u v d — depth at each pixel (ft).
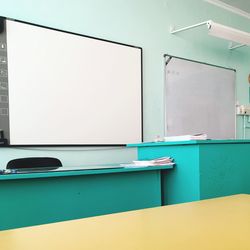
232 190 7.66
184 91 12.82
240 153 7.95
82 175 6.44
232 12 15.31
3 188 5.52
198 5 13.76
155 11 12.19
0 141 8.50
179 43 12.91
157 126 11.89
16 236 2.34
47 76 9.39
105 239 2.24
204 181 7.13
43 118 9.28
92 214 6.57
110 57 10.73
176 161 7.64
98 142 10.34
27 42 9.07
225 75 14.53
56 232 2.44
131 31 11.43
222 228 2.48
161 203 7.74
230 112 14.60
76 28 10.09
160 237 2.26
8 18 8.77
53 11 9.64
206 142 7.19
